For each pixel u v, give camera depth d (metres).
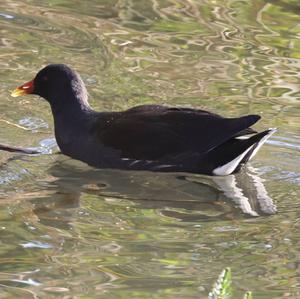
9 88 15.09
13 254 9.92
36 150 13.18
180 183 12.43
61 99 13.59
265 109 14.46
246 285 9.32
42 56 16.36
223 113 14.24
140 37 17.34
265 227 10.88
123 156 12.89
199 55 16.59
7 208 11.20
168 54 16.62
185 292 9.09
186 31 17.62
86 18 18.14
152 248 10.18
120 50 16.73
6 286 9.14
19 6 18.61
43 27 17.62
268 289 9.23
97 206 11.43
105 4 18.91
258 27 17.81
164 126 12.84
